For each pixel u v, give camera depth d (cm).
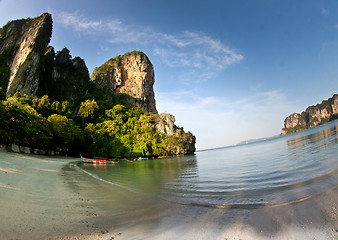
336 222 579
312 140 4944
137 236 564
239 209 781
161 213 785
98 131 7062
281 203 797
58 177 1647
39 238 512
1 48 8356
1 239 470
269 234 552
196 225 646
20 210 681
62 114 6856
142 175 2217
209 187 1288
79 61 11594
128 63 16962
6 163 1764
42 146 4162
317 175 1234
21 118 3334
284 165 1916
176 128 9000
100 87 13125
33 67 7406
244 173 1764
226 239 536
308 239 513
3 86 7162
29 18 9375
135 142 7619
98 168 3256
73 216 714
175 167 3266
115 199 1024
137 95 15488
